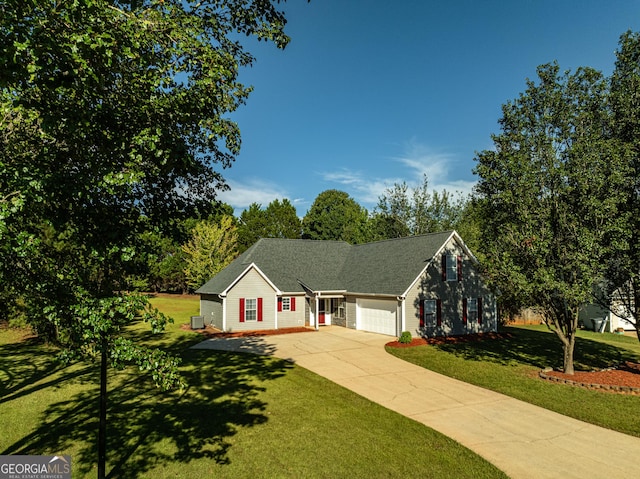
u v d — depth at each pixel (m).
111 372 15.36
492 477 7.42
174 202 7.83
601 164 12.76
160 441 8.95
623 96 13.24
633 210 13.34
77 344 5.69
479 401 11.93
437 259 24.06
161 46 6.29
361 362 17.06
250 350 19.61
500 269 14.23
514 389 13.08
